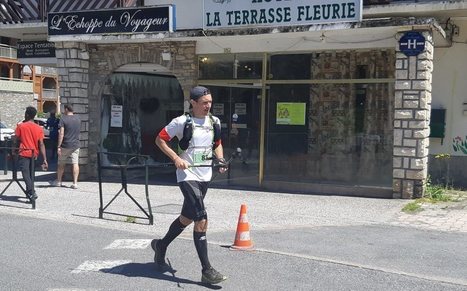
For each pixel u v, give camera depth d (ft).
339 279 20.49
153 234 27.73
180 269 21.62
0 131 94.22
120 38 44.29
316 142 41.93
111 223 30.25
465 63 42.34
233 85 44.39
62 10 49.60
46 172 54.03
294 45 41.91
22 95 153.89
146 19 42.98
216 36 41.06
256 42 43.16
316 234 27.89
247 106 44.06
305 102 42.19
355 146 40.63
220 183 45.39
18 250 24.27
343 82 40.73
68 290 19.07
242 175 44.52
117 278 20.45
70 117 42.80
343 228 29.35
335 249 24.86
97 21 44.91
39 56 56.24
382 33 38.81
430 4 37.70
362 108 40.29
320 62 41.50
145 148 53.26
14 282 19.89
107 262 22.52
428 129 37.73
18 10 51.57
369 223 30.63
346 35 40.04
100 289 19.21
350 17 36.55
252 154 44.04
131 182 47.29
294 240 26.55
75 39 45.96
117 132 50.72
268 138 43.52
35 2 52.24
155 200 37.93
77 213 32.96
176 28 44.91
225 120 44.93
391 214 33.04
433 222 30.71
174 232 20.71
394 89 38.88
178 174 19.89
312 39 41.24
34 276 20.62
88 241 26.07
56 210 33.88
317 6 37.35
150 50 46.52
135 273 21.08
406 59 36.73
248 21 39.50
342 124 41.04
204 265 19.57
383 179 39.65
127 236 27.22
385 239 26.81
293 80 42.34
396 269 21.80
